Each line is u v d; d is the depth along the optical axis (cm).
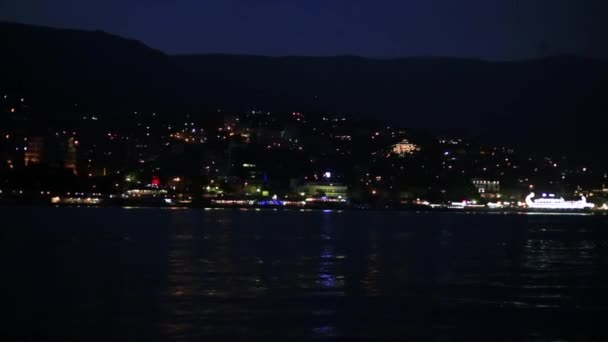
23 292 4662
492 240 10844
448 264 6744
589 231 14638
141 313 3966
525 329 3691
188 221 16875
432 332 3612
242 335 3488
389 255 7700
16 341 3341
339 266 6444
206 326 3662
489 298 4625
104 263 6450
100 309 4072
